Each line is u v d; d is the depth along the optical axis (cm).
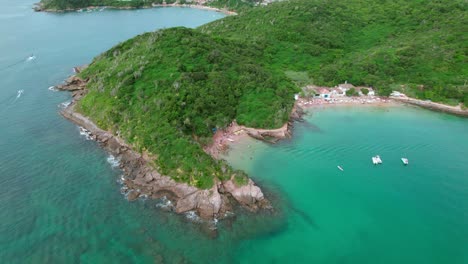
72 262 5888
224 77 11406
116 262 5953
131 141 8988
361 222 7269
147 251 6231
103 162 8700
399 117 11850
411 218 7412
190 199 7356
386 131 10888
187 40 12506
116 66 12025
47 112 11175
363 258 6419
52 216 6856
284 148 9800
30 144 9306
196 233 6725
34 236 6353
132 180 8025
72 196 7444
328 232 6981
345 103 12719
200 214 7156
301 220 7250
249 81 11781
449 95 12625
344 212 7519
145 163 8369
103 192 7631
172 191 7644
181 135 8750
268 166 8969
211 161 8044
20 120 10562
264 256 6331
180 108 9712
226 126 10306
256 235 6800
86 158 8831
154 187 7756
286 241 6706
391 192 8175
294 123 11250
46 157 8769
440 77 13175
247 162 9081
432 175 8806
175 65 11331
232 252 6369
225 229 6881
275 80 12419
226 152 9419
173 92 10150
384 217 7419
